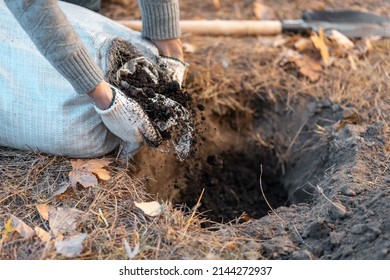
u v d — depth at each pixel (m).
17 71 1.63
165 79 1.70
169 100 1.62
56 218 1.51
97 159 1.69
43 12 1.37
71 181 1.60
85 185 1.60
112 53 1.63
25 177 1.63
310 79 2.11
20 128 1.65
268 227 1.55
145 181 1.76
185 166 1.96
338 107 1.96
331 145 1.83
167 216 1.54
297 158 1.99
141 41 1.78
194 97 2.04
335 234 1.45
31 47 1.64
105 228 1.51
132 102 1.56
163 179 1.88
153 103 1.61
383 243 1.39
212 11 2.47
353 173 1.64
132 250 1.46
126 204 1.58
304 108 2.04
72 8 1.79
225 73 2.13
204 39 2.27
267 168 2.07
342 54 2.19
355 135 1.78
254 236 1.53
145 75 1.66
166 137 1.64
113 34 1.75
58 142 1.64
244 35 2.30
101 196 1.59
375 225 1.42
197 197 1.96
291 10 2.47
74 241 1.45
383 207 1.47
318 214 1.55
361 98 1.98
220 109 2.09
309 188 1.84
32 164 1.66
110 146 1.70
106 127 1.66
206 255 1.43
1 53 1.64
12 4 1.36
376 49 2.21
